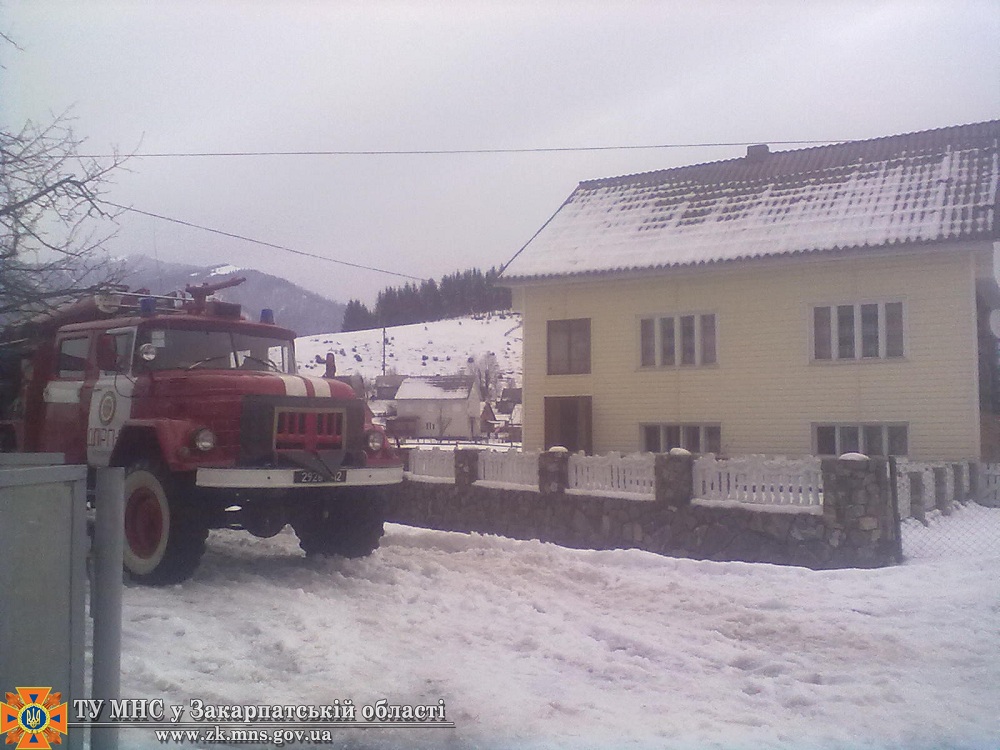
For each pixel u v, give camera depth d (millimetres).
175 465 7824
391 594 7691
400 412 72375
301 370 10484
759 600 7441
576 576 8406
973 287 16688
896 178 18938
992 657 5941
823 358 18047
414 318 130125
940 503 13078
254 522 9008
